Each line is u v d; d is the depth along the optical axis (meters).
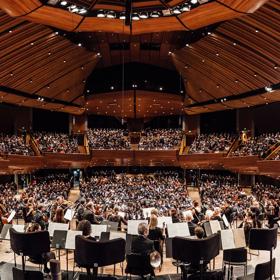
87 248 5.45
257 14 13.44
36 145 28.83
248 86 22.02
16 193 24.52
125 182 29.06
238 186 27.72
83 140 35.03
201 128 37.00
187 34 19.27
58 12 7.67
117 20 8.12
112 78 29.70
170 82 30.09
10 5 7.23
